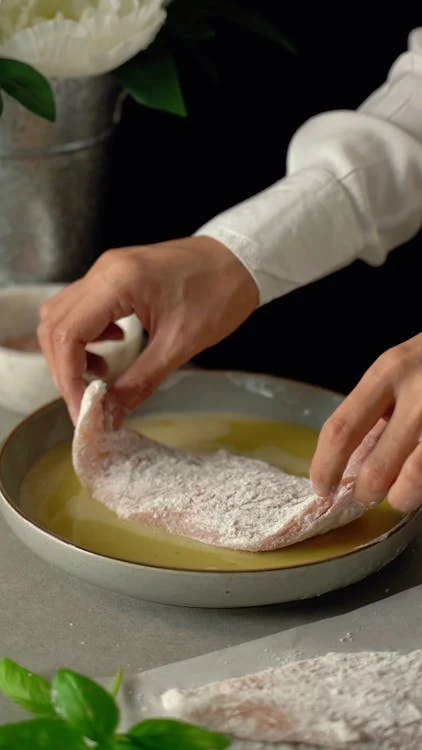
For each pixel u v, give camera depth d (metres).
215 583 0.96
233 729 0.90
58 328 1.11
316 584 0.98
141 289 1.11
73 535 1.04
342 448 0.98
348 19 1.45
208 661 0.95
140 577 0.97
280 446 1.17
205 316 1.13
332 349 1.52
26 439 1.12
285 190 1.18
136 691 0.92
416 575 1.04
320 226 1.17
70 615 1.01
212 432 1.18
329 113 1.24
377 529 1.05
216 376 1.20
